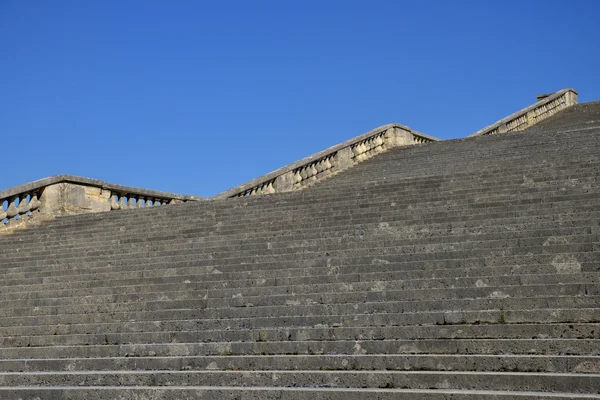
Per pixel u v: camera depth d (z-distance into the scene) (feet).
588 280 34.50
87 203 72.95
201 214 59.67
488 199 50.67
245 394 29.14
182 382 31.83
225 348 34.30
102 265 50.37
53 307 42.98
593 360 27.63
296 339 34.42
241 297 39.52
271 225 53.26
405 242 43.91
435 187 57.36
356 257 42.19
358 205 54.80
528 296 34.19
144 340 37.29
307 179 81.61
